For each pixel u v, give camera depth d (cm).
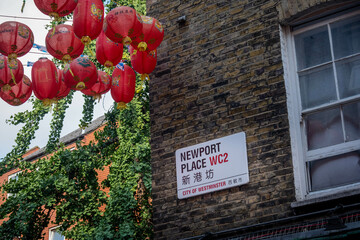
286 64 695
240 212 657
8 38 671
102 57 713
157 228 720
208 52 759
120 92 761
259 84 696
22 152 1317
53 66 711
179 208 711
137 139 1238
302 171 643
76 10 665
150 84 802
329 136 647
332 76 669
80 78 707
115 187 1215
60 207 1262
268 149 661
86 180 1294
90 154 1299
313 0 681
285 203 628
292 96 680
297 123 667
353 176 617
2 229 1245
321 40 691
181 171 721
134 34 679
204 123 728
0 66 691
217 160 695
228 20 754
